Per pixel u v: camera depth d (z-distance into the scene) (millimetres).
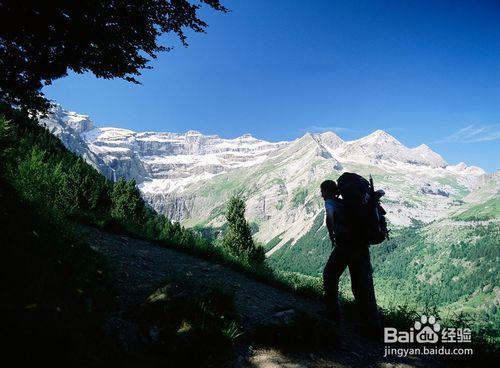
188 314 4352
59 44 5125
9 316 2932
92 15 4945
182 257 9242
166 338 3965
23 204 5984
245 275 8977
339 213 5562
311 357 4418
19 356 2717
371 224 5426
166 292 4809
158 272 6926
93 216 10453
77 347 3119
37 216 5730
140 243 9805
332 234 5629
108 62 5676
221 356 4023
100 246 7797
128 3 5145
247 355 4273
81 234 6887
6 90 5352
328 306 5723
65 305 3664
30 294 3432
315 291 8219
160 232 11898
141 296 5309
